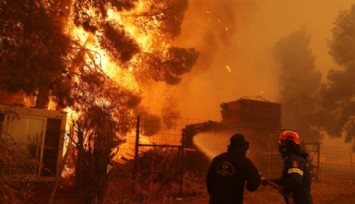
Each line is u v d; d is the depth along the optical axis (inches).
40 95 581.6
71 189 471.8
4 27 446.0
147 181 499.2
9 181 322.0
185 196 486.6
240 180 202.4
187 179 577.3
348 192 560.1
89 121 454.6
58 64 470.0
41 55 452.1
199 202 456.1
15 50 442.6
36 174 491.8
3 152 324.8
